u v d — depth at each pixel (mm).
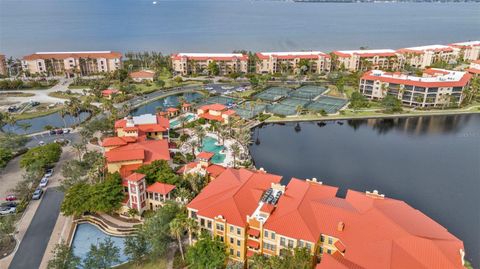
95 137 160500
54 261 73938
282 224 78812
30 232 93250
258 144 162625
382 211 79250
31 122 188250
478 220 102938
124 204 100938
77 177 109812
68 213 94812
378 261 67375
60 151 138500
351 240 73875
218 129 161875
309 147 158750
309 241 74938
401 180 126750
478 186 122875
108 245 79188
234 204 84750
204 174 111938
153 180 106688
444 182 125500
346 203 86312
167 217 84312
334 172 133250
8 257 83812
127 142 129875
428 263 66188
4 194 111125
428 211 107562
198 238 82750
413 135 173875
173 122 184250
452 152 152875
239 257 83312
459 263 66750
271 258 71125
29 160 123000
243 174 101000
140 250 81375
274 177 98625
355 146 159750
